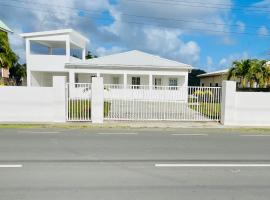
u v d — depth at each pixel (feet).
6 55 60.90
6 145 26.30
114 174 17.89
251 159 22.29
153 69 80.43
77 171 18.42
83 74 88.07
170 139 30.63
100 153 23.45
